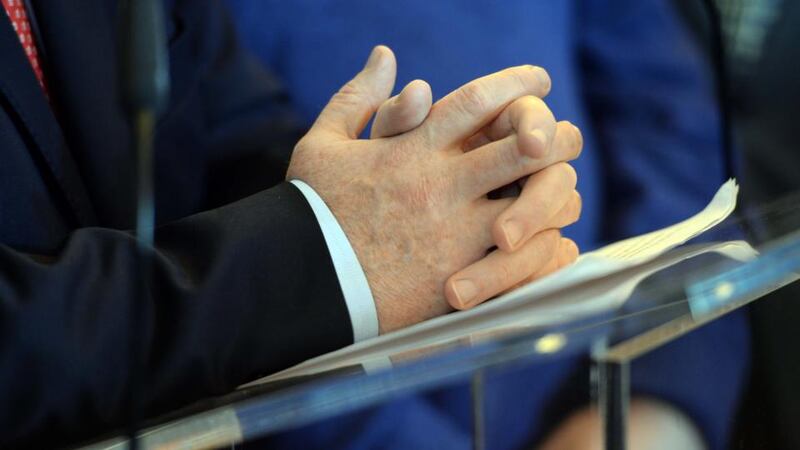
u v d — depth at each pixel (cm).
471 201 128
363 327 127
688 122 196
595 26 213
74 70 142
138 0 101
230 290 124
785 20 186
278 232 126
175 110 150
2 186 133
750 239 116
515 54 203
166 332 122
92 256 123
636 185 198
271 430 107
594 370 108
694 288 112
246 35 193
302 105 193
